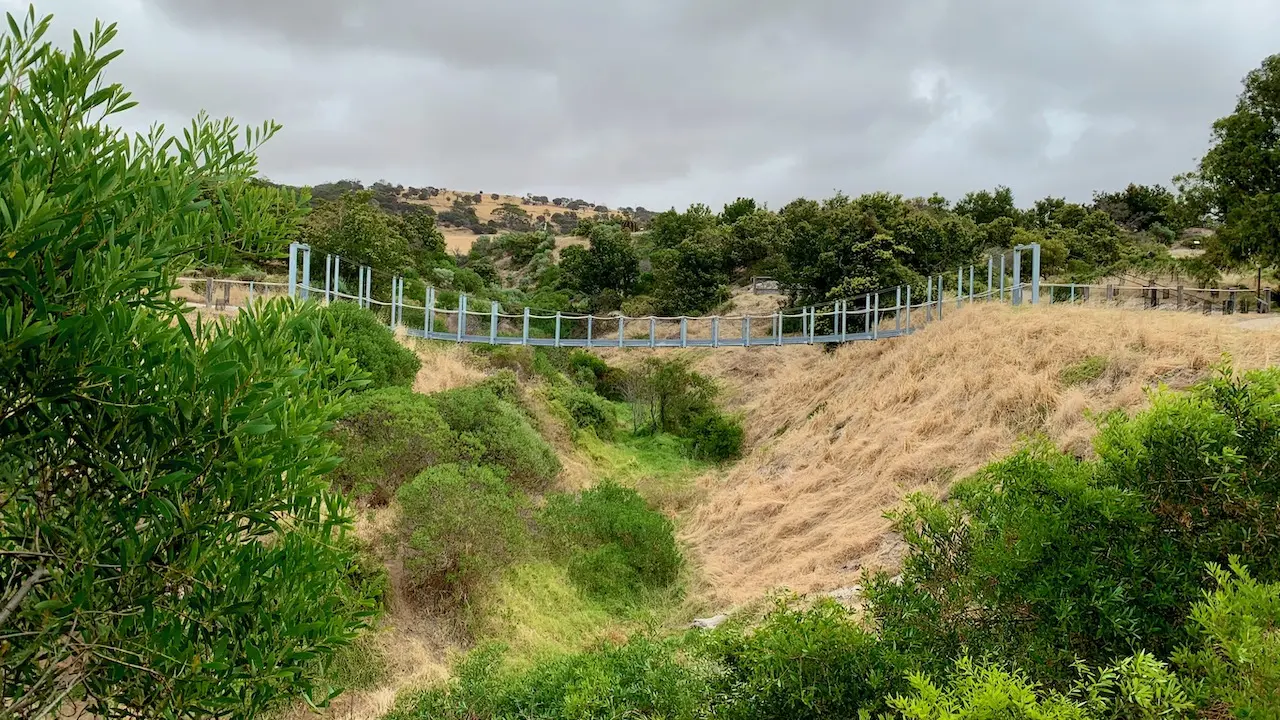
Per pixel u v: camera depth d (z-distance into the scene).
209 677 2.51
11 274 2.01
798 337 20.08
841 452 14.66
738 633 4.89
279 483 2.64
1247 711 2.15
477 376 18.66
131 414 2.32
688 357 30.50
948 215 42.59
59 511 2.41
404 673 8.41
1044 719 2.27
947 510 4.21
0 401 2.18
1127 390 10.48
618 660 7.26
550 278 46.53
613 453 20.56
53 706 2.31
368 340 13.76
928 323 19.08
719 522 14.20
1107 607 3.03
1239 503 3.07
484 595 10.01
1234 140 18.89
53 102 2.44
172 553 2.47
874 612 4.30
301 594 2.69
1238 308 20.00
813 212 39.50
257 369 2.45
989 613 3.69
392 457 11.48
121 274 2.19
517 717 6.95
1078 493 3.30
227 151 3.07
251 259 3.32
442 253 47.06
